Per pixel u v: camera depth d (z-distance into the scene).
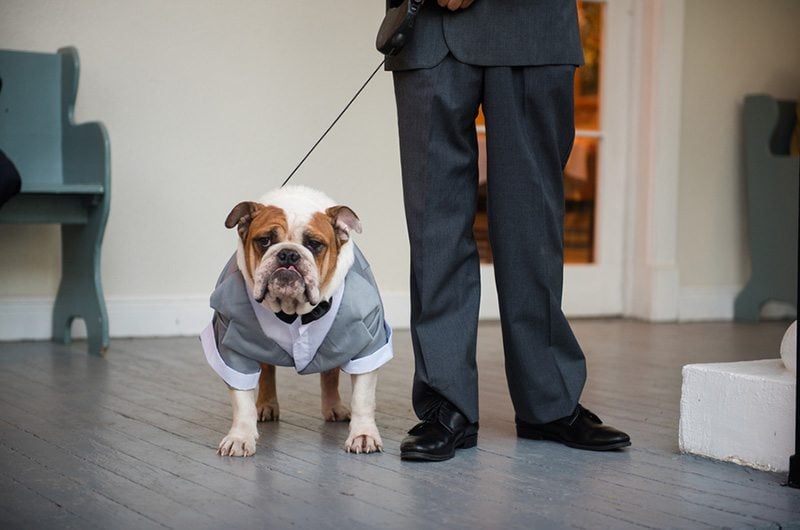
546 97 2.42
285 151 5.03
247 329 2.35
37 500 2.03
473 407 2.50
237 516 1.93
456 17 2.40
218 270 4.93
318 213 2.32
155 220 4.79
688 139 5.95
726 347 4.70
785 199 5.78
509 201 2.45
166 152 4.80
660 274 5.77
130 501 2.03
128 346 4.45
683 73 5.90
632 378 3.74
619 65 5.79
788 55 6.23
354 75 5.15
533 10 2.40
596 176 5.80
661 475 2.28
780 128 5.96
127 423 2.82
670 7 5.70
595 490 2.14
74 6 4.63
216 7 4.86
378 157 5.21
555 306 2.49
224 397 3.25
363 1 5.15
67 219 4.20
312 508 1.98
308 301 2.20
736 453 2.39
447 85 2.40
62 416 2.91
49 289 4.64
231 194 4.93
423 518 1.92
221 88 4.88
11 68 4.41
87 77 4.66
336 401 2.86
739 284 6.14
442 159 2.42
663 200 5.79
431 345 2.46
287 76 5.01
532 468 2.33
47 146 4.48
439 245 2.44
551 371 2.52
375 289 2.47
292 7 5.00
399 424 2.82
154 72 4.76
